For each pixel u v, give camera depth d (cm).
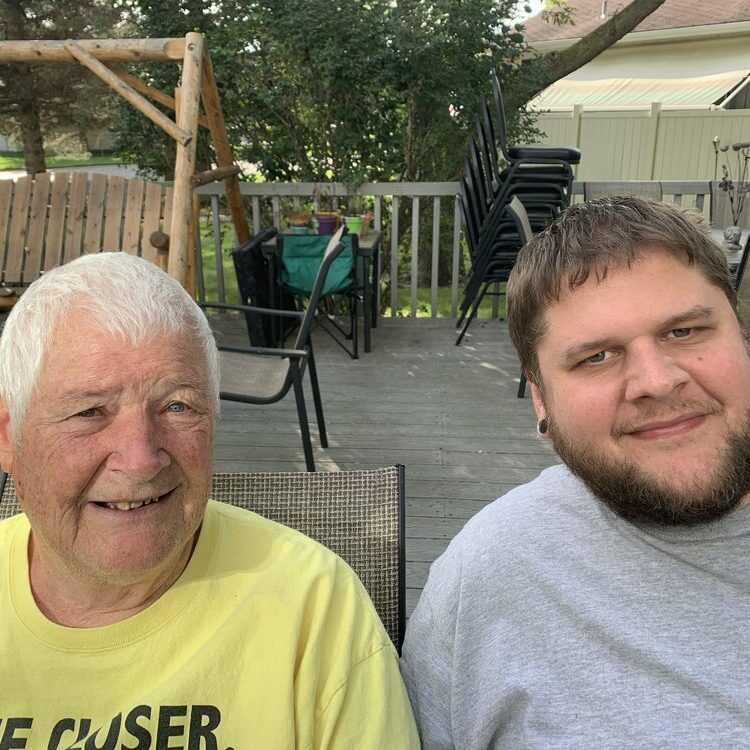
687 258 94
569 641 102
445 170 580
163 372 98
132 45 366
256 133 568
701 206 549
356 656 108
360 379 421
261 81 533
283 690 103
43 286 99
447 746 112
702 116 977
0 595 108
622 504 98
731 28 1085
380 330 515
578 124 1055
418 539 262
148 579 106
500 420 365
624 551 102
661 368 91
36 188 433
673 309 92
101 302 97
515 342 111
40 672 104
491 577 108
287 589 110
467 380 419
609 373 96
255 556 114
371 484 148
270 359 330
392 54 507
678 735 94
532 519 110
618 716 97
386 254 621
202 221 751
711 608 97
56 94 634
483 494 294
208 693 102
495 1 534
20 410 97
